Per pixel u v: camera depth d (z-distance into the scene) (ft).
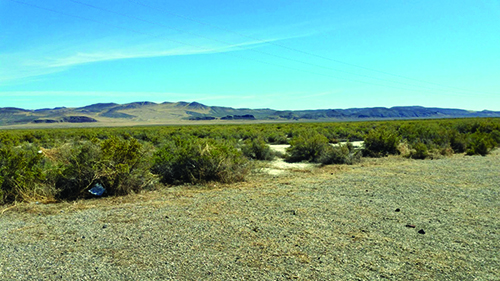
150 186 35.91
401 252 18.33
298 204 28.63
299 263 16.83
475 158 60.49
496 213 25.81
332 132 128.98
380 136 69.26
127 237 20.42
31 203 28.91
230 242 19.62
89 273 15.60
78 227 22.39
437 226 22.77
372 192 33.42
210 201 29.81
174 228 22.11
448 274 15.75
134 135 137.69
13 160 30.89
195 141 44.04
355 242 19.75
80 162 33.19
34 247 18.78
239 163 43.01
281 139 105.19
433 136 88.02
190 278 15.17
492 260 17.33
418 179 40.27
